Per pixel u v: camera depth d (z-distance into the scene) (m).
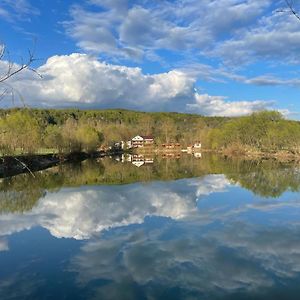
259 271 16.11
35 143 64.81
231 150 127.38
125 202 33.00
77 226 24.22
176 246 19.64
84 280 15.23
